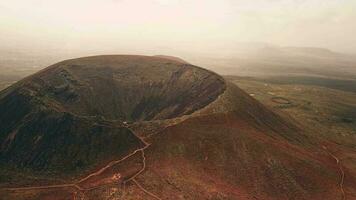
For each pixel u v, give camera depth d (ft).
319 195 281.13
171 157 276.82
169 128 299.38
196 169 271.90
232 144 298.56
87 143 309.63
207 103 364.58
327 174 311.88
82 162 294.87
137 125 310.04
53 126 339.57
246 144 302.04
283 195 272.51
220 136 302.04
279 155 305.94
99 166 283.79
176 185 252.01
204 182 260.62
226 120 322.75
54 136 329.72
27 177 295.69
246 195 261.03
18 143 340.18
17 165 315.37
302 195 277.23
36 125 349.20
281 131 370.53
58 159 306.55
